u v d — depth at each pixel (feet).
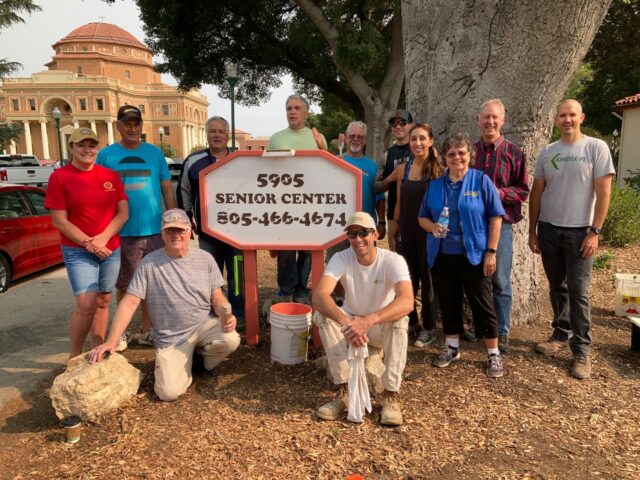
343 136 18.03
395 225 14.05
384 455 8.73
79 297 11.37
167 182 14.02
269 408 10.34
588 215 11.61
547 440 9.16
